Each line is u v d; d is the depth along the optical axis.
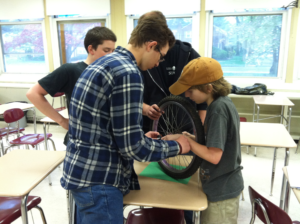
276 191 2.48
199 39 4.08
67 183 0.97
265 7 3.70
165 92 1.79
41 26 4.78
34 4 4.54
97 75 0.87
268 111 3.94
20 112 3.07
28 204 1.48
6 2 4.66
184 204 1.10
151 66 1.03
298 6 3.63
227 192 1.17
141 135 0.91
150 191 1.21
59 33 4.76
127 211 2.17
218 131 1.05
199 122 1.16
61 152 1.55
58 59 4.86
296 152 3.46
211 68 1.06
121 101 0.86
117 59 0.90
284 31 3.84
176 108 1.70
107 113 0.90
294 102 3.79
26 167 1.35
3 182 1.20
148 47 0.96
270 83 4.02
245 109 4.04
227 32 4.07
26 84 4.90
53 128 4.70
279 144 1.81
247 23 3.96
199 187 1.25
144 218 1.34
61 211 2.20
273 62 4.05
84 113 0.90
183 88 1.11
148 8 4.06
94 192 0.94
